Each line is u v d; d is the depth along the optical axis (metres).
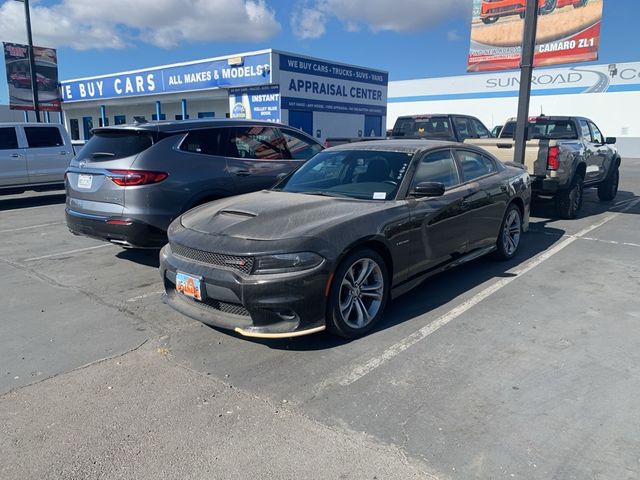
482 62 24.69
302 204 4.43
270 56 16.23
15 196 13.96
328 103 18.61
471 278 5.68
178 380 3.52
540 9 22.91
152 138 5.86
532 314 4.61
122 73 21.73
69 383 3.50
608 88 32.84
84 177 6.04
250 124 6.88
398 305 4.85
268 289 3.60
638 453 2.68
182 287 4.00
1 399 3.30
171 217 5.80
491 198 5.73
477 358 3.76
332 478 2.54
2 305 5.01
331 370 3.62
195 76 18.88
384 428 2.93
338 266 3.87
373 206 4.36
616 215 9.68
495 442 2.78
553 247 7.08
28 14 16.73
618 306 4.79
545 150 8.45
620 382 3.40
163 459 2.70
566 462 2.61
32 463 2.68
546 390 3.30
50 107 17.84
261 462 2.66
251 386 3.42
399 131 12.38
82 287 5.57
